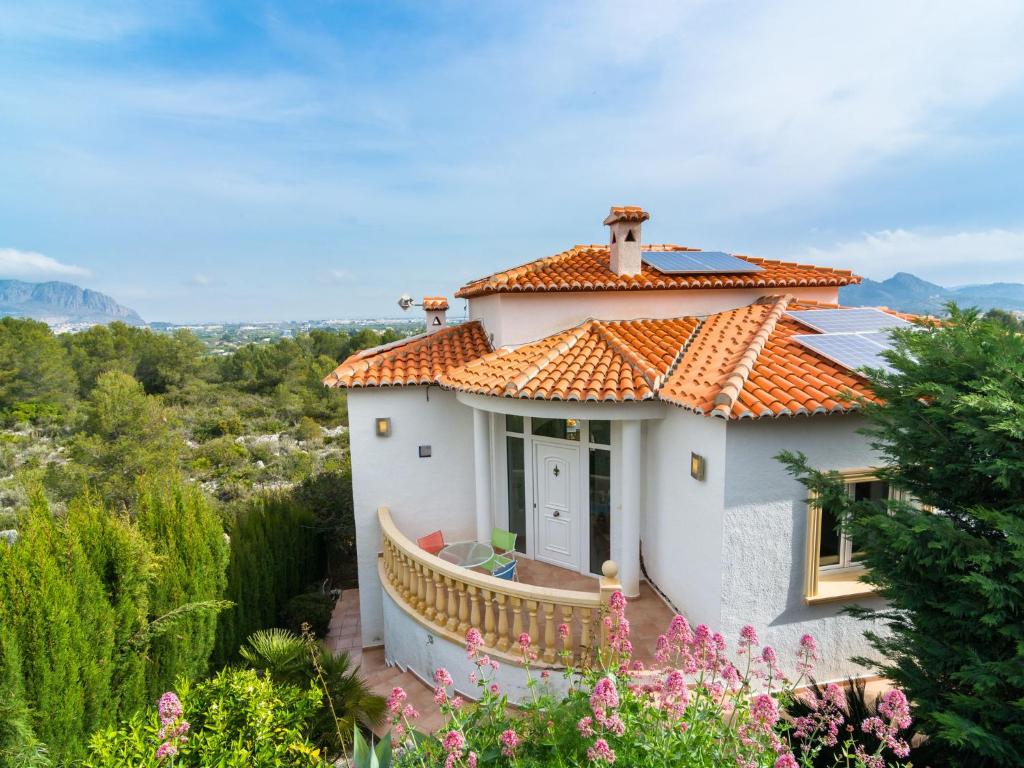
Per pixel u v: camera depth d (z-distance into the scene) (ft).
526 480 43.04
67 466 105.81
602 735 16.12
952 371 21.22
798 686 29.55
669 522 35.55
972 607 19.35
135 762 20.08
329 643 46.16
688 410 31.55
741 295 47.47
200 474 139.03
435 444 44.91
